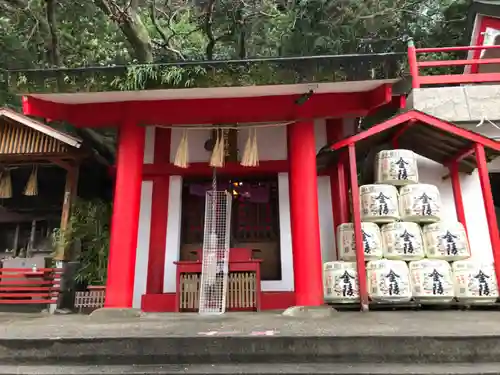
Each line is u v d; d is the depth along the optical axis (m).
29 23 12.77
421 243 7.11
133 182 7.25
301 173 7.10
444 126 7.21
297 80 6.62
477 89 9.40
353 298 6.76
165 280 8.56
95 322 5.59
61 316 7.08
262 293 8.23
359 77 6.60
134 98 7.26
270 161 8.94
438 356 3.75
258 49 15.27
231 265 7.71
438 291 6.73
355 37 13.17
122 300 6.75
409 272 6.91
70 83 6.81
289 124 7.59
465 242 7.12
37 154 9.12
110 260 6.93
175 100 7.39
